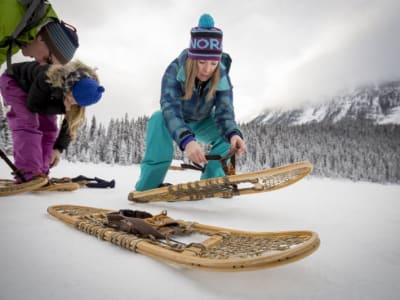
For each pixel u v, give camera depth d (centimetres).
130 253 125
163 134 265
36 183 266
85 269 108
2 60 206
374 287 97
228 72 286
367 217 210
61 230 155
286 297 90
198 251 114
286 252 92
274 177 214
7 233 147
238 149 247
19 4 186
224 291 94
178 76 255
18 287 93
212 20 240
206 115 292
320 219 203
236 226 184
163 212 158
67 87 259
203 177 300
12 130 285
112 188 345
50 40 222
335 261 120
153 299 88
